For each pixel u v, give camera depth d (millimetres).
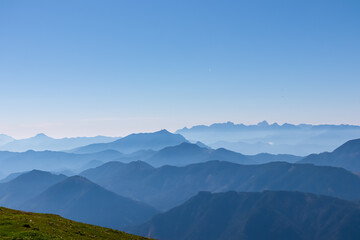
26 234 43031
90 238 53250
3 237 40406
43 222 54719
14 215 56875
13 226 46906
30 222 51125
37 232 44719
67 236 49062
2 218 51906
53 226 53906
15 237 41156
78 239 49281
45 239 43031
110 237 59469
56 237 45469
